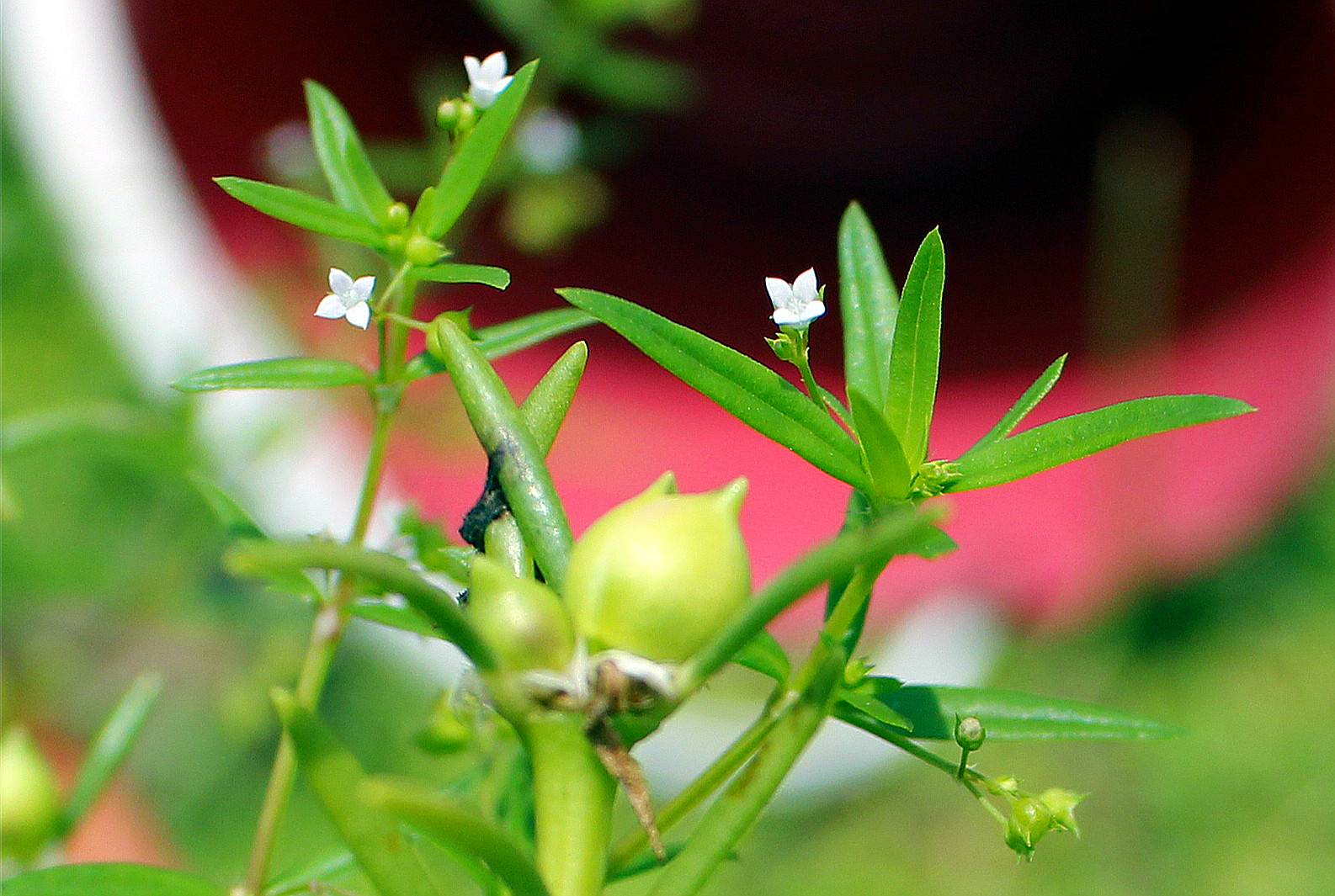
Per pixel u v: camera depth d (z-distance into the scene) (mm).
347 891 243
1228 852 560
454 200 240
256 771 523
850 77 788
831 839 564
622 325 226
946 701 236
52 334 600
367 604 246
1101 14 750
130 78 620
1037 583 622
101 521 486
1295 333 621
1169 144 698
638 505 214
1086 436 227
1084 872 556
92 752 274
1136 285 674
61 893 229
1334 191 607
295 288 565
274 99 655
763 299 751
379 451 246
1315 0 626
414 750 533
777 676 224
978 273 740
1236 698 597
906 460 226
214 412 469
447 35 723
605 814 215
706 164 779
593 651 213
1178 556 617
